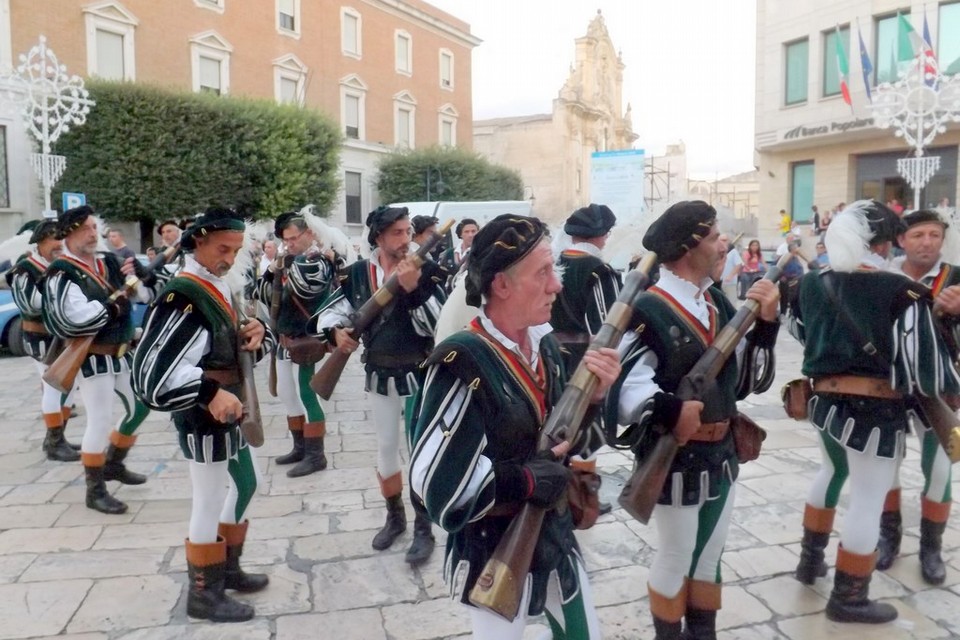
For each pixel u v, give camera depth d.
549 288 1.86
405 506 4.52
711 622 2.62
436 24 32.47
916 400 2.99
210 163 17.88
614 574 3.59
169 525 4.30
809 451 5.52
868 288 2.91
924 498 3.48
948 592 3.37
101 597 3.43
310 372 5.14
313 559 3.81
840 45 17.45
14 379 8.99
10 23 17.48
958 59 18.53
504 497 1.74
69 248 4.24
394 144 30.58
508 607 1.69
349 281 3.86
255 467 3.36
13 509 4.55
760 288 2.47
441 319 2.12
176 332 2.77
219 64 23.19
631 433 2.37
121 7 19.94
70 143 16.53
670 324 2.42
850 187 21.30
